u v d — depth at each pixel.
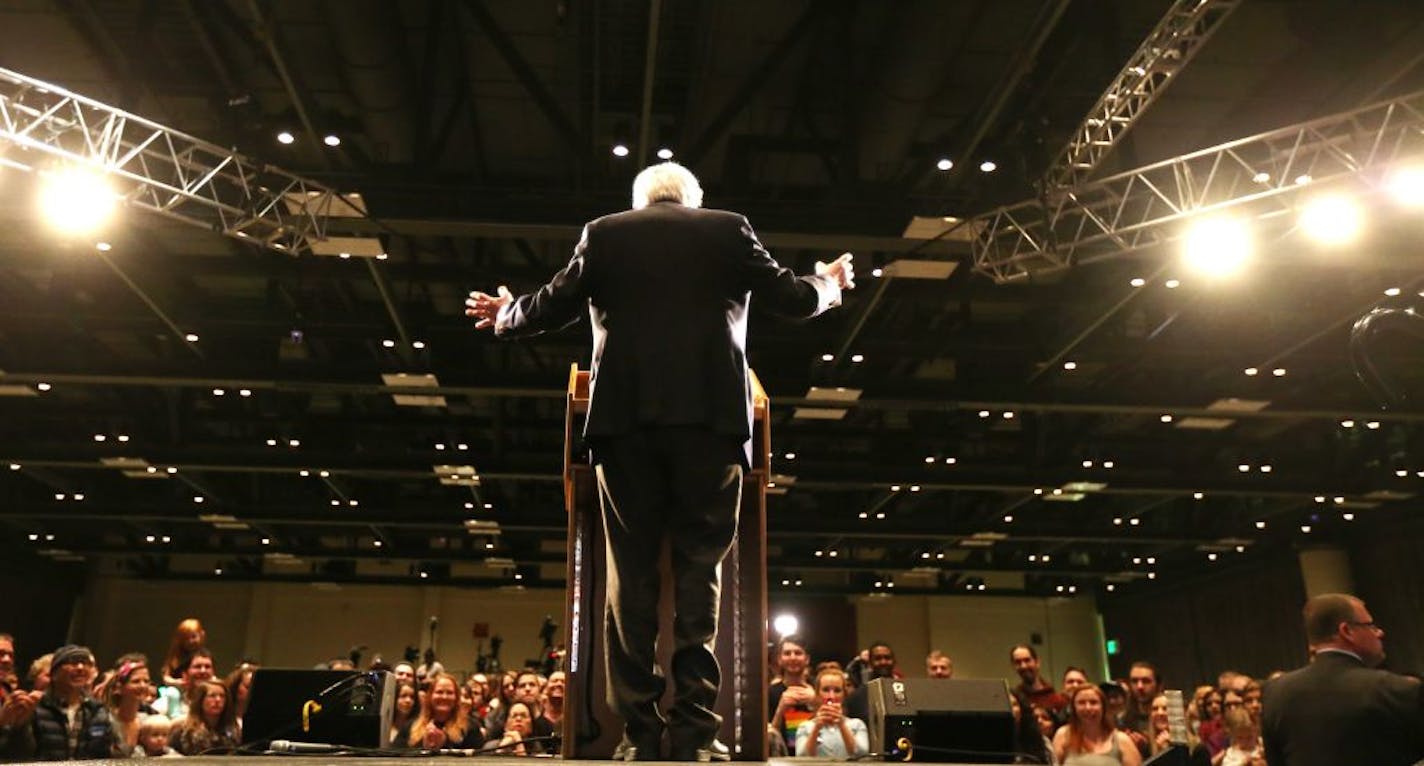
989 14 8.18
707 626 2.22
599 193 9.05
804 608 25.81
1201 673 22.28
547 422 15.80
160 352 13.64
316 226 8.53
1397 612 17.73
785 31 8.65
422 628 24.88
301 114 8.36
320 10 8.06
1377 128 8.42
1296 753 3.58
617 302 2.32
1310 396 13.05
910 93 8.41
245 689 6.11
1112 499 19.42
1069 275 11.21
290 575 23.80
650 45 7.17
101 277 11.21
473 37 8.90
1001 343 12.26
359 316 11.79
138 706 5.96
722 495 2.27
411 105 9.14
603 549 2.78
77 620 23.94
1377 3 7.92
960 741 3.56
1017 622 26.17
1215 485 15.90
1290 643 19.41
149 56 8.31
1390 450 15.77
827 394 12.65
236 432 18.59
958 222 8.87
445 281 10.51
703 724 2.16
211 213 9.26
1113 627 25.86
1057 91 9.16
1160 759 2.85
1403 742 3.42
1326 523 18.64
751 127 10.08
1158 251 9.09
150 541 21.72
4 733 5.08
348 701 3.52
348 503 19.25
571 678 2.53
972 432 16.09
